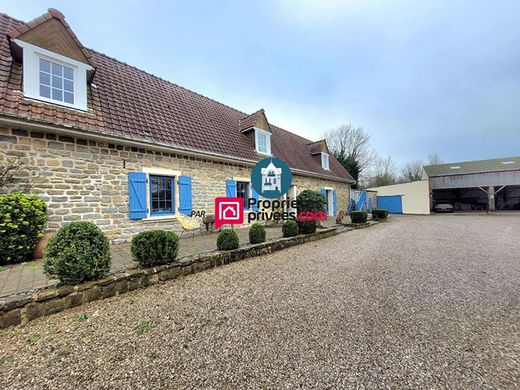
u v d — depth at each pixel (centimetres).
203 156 795
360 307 297
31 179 489
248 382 173
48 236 462
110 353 210
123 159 624
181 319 270
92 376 182
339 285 374
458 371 183
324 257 549
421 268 460
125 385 172
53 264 295
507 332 239
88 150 565
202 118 961
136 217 637
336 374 181
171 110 850
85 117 570
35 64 510
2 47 532
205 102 1091
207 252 490
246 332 242
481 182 2319
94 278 322
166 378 178
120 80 770
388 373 181
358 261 514
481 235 865
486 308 292
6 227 406
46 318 272
